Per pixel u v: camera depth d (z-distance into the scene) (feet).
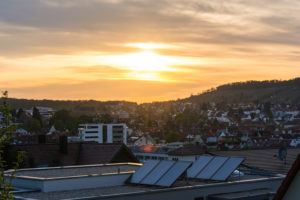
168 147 264.72
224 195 67.51
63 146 129.49
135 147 281.54
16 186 67.92
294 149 140.46
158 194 62.03
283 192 36.37
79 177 66.74
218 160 73.72
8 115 39.88
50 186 64.75
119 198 58.70
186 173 68.44
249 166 116.78
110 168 84.02
